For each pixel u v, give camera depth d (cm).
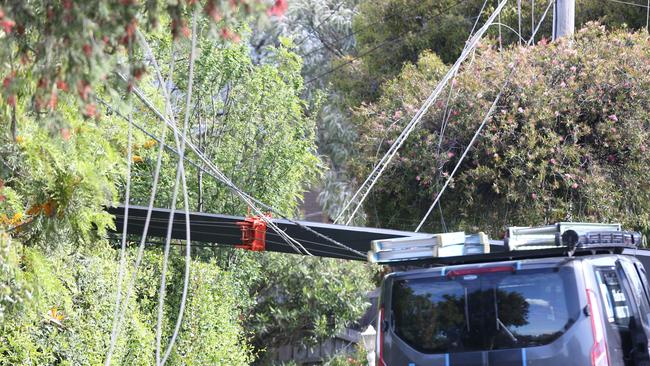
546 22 4797
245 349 3428
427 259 2016
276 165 3475
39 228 1786
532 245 1927
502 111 3503
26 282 1658
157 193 3288
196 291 2980
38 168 1739
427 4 5184
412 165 3697
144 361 2650
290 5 6781
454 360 1841
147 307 2823
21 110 1526
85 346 2344
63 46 1195
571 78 3491
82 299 2358
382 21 5319
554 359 1759
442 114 3656
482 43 3922
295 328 4200
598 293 1802
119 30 1203
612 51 3575
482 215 3625
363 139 3941
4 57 1292
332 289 4103
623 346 1867
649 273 2409
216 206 3391
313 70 6688
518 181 3491
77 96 1253
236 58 3428
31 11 1245
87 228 1844
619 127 3453
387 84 4172
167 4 1304
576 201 3444
